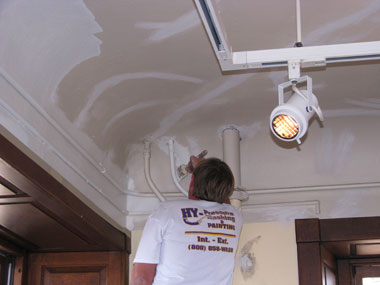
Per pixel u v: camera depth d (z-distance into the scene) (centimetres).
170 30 275
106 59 292
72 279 368
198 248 220
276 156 382
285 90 334
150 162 392
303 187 373
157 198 389
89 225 317
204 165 236
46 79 271
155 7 257
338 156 376
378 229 358
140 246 220
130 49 288
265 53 231
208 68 310
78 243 354
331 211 368
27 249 368
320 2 255
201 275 219
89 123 324
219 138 385
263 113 362
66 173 297
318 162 378
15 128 247
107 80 309
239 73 313
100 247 362
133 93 331
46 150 276
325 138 378
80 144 319
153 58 298
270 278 359
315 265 356
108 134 351
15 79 247
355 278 403
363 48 226
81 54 279
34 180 253
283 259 362
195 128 379
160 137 388
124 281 363
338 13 262
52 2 240
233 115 365
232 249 230
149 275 218
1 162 233
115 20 264
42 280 368
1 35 231
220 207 232
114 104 333
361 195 368
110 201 358
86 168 326
